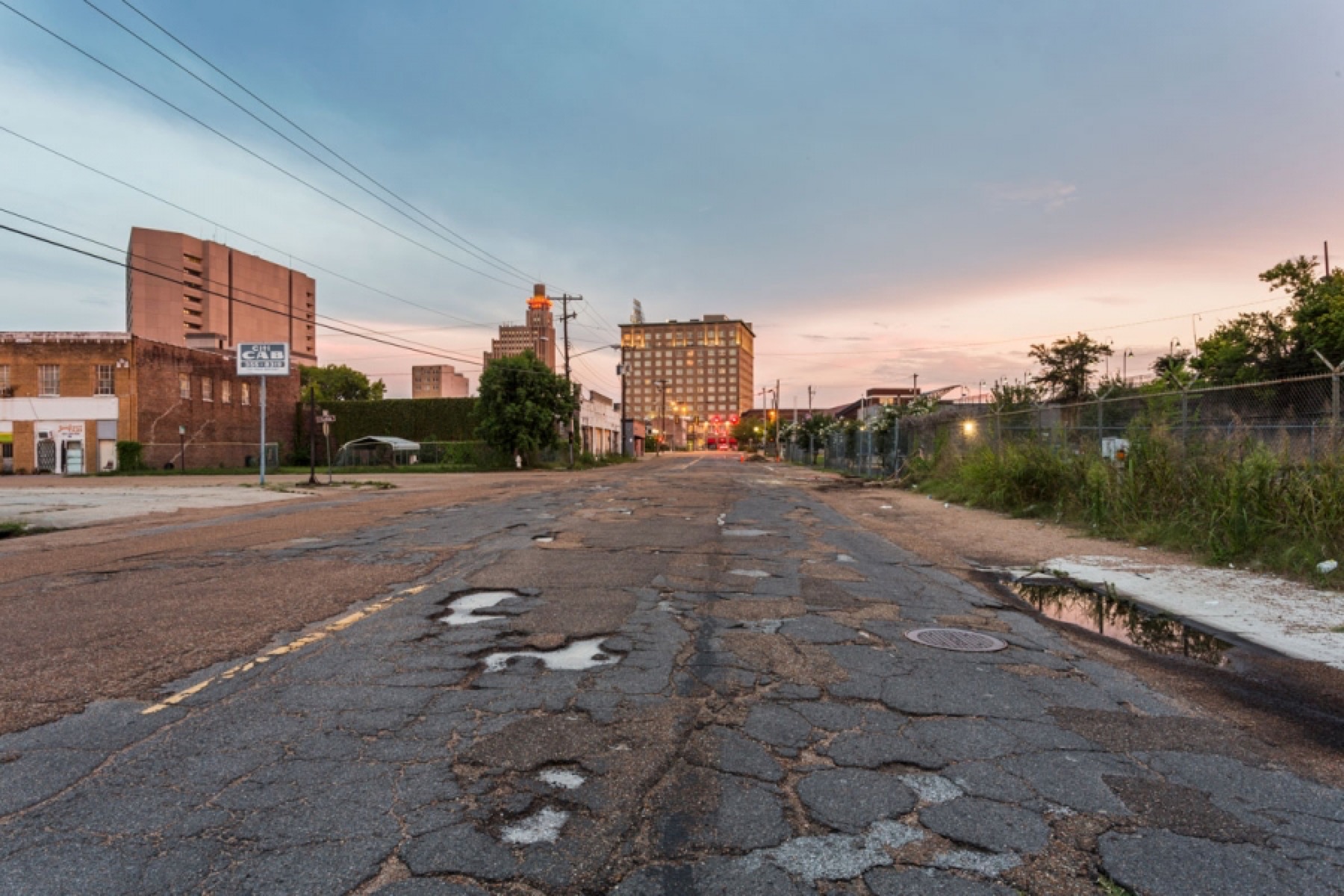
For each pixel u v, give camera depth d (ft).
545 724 11.91
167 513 51.19
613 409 269.23
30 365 129.18
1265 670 15.53
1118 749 11.32
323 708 12.58
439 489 77.66
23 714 12.24
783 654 16.05
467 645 16.46
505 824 8.84
